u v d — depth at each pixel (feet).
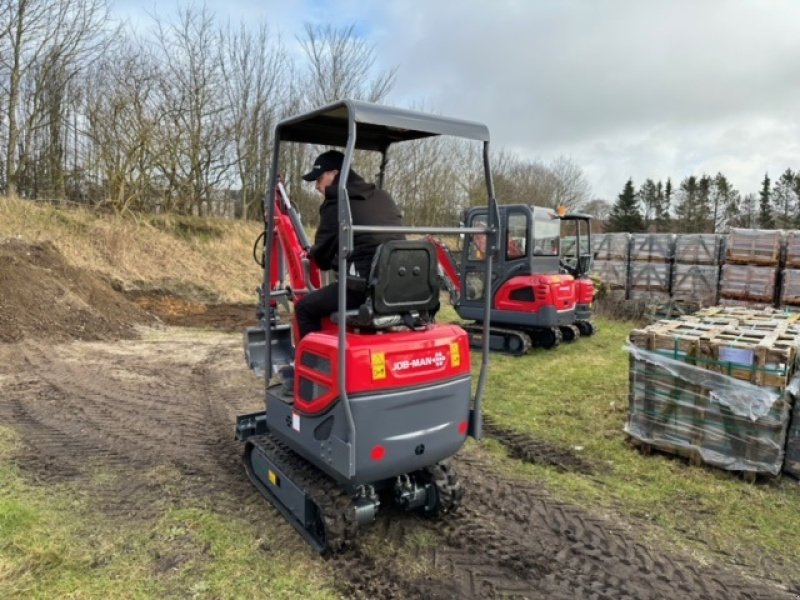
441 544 10.97
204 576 9.64
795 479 13.96
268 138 65.87
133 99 50.47
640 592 9.76
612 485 13.82
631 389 16.10
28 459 14.10
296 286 12.84
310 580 9.68
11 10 46.14
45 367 22.91
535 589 9.74
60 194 52.54
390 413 9.53
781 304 31.81
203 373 23.12
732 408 14.06
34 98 51.03
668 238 38.55
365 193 10.48
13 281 29.63
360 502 10.57
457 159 73.92
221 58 60.13
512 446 16.17
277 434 11.78
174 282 42.65
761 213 156.97
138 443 15.47
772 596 9.77
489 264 10.69
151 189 54.85
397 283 9.62
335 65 62.90
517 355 28.35
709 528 11.90
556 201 119.24
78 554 10.04
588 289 32.14
